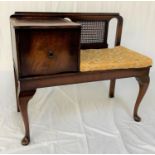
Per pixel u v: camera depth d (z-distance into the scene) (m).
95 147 1.19
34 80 1.05
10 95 1.66
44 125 1.37
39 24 0.99
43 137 1.26
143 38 1.92
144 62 1.25
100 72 1.18
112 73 1.21
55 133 1.30
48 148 1.17
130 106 1.63
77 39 1.03
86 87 1.89
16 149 1.15
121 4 1.71
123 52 1.40
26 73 1.01
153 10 1.81
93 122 1.42
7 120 1.39
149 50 1.99
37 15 1.31
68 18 1.38
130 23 1.82
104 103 1.66
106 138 1.27
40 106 1.57
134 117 1.44
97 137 1.27
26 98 1.08
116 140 1.25
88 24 1.45
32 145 1.19
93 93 1.80
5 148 1.16
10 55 1.63
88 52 1.38
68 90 1.82
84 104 1.63
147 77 1.32
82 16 1.40
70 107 1.58
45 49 0.99
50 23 1.06
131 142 1.24
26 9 1.55
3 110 1.50
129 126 1.39
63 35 1.00
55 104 1.61
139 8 1.77
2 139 1.22
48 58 1.02
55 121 1.41
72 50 1.05
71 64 1.08
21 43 0.94
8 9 1.51
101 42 1.54
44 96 1.71
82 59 1.21
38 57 1.00
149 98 1.76
